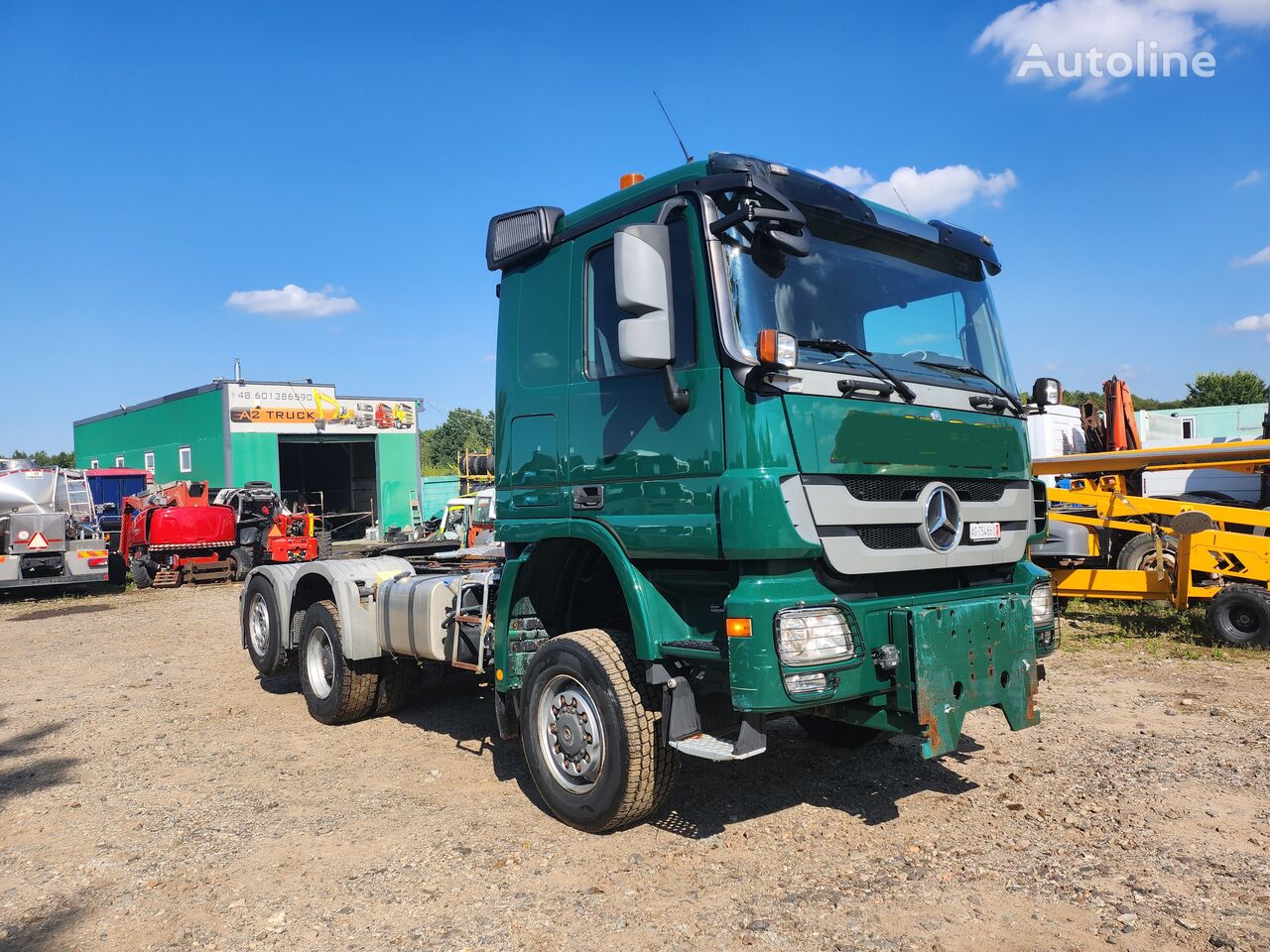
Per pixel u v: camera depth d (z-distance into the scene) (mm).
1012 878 3809
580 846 4293
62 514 16562
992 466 4539
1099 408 14430
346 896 3850
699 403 3932
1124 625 9609
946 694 3816
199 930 3596
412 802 5000
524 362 5023
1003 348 5086
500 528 5043
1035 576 4766
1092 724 6094
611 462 4383
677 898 3707
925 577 4336
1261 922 3363
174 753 6121
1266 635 8156
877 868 3945
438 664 6969
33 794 5340
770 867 3986
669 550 4020
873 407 3998
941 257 4859
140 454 32719
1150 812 4488
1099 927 3371
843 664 3711
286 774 5594
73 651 10680
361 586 6523
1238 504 12523
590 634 4469
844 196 4344
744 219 3814
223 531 18703
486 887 3885
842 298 4234
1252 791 4738
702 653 3895
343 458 35375
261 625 7922
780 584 3732
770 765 5398
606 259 4547
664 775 4234
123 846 4488
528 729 4699
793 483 3699
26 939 3562
